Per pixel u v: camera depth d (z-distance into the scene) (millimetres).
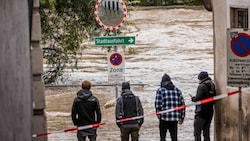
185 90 44719
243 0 18734
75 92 44125
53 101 40188
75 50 45062
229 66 15703
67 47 44500
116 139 27500
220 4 20516
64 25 43906
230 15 19719
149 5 123062
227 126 20297
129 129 21500
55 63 45031
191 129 29484
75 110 21672
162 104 22172
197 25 103312
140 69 57812
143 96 41875
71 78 50469
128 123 21438
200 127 22719
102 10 25750
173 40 85688
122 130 21531
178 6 122812
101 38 24953
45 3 40062
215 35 21109
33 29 16812
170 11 119812
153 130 29578
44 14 42750
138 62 63312
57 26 43781
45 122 16938
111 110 36062
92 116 21656
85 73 54094
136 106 21625
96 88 45719
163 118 22094
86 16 43625
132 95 21656
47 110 36594
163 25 103625
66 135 28688
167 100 22062
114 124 31531
